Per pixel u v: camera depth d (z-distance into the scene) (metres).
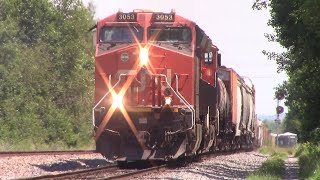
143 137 86.06
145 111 86.19
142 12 90.31
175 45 88.88
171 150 87.62
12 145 143.12
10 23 173.25
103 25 89.94
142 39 88.88
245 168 104.12
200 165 100.06
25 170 81.62
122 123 86.69
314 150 114.00
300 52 100.38
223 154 146.62
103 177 73.44
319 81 99.06
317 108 101.69
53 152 118.19
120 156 86.75
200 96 95.44
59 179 69.19
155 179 71.75
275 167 91.62
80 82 195.25
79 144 182.50
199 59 94.75
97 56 88.62
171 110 86.56
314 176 70.06
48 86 182.38
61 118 178.38
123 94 87.12
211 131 110.94
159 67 87.88
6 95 159.75
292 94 114.44
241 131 174.88
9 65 164.25
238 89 164.75
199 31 93.00
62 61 196.12
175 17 89.75
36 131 163.75
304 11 81.94
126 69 87.69
